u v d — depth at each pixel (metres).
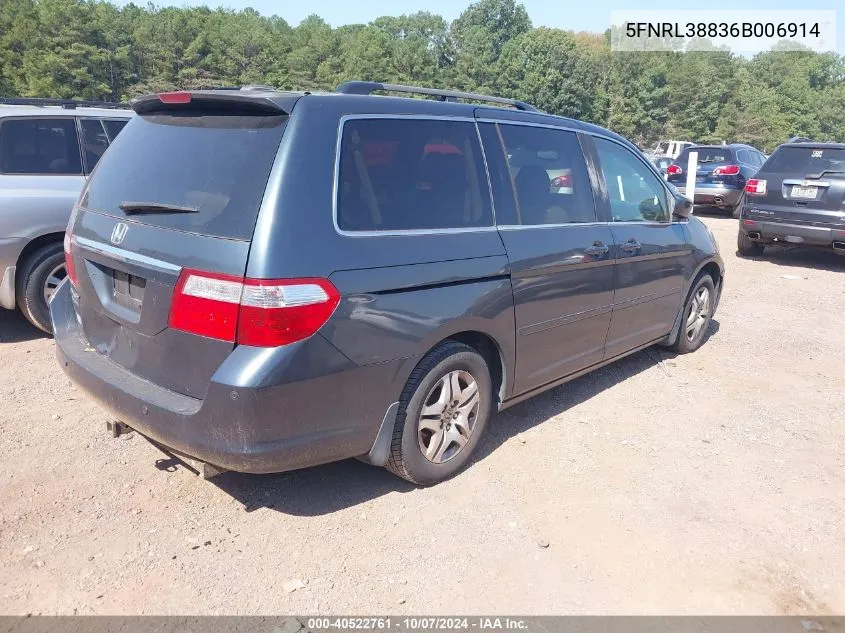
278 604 2.85
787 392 5.44
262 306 2.79
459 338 3.72
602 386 5.39
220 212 2.96
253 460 2.89
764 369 5.95
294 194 2.93
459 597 2.94
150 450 4.01
